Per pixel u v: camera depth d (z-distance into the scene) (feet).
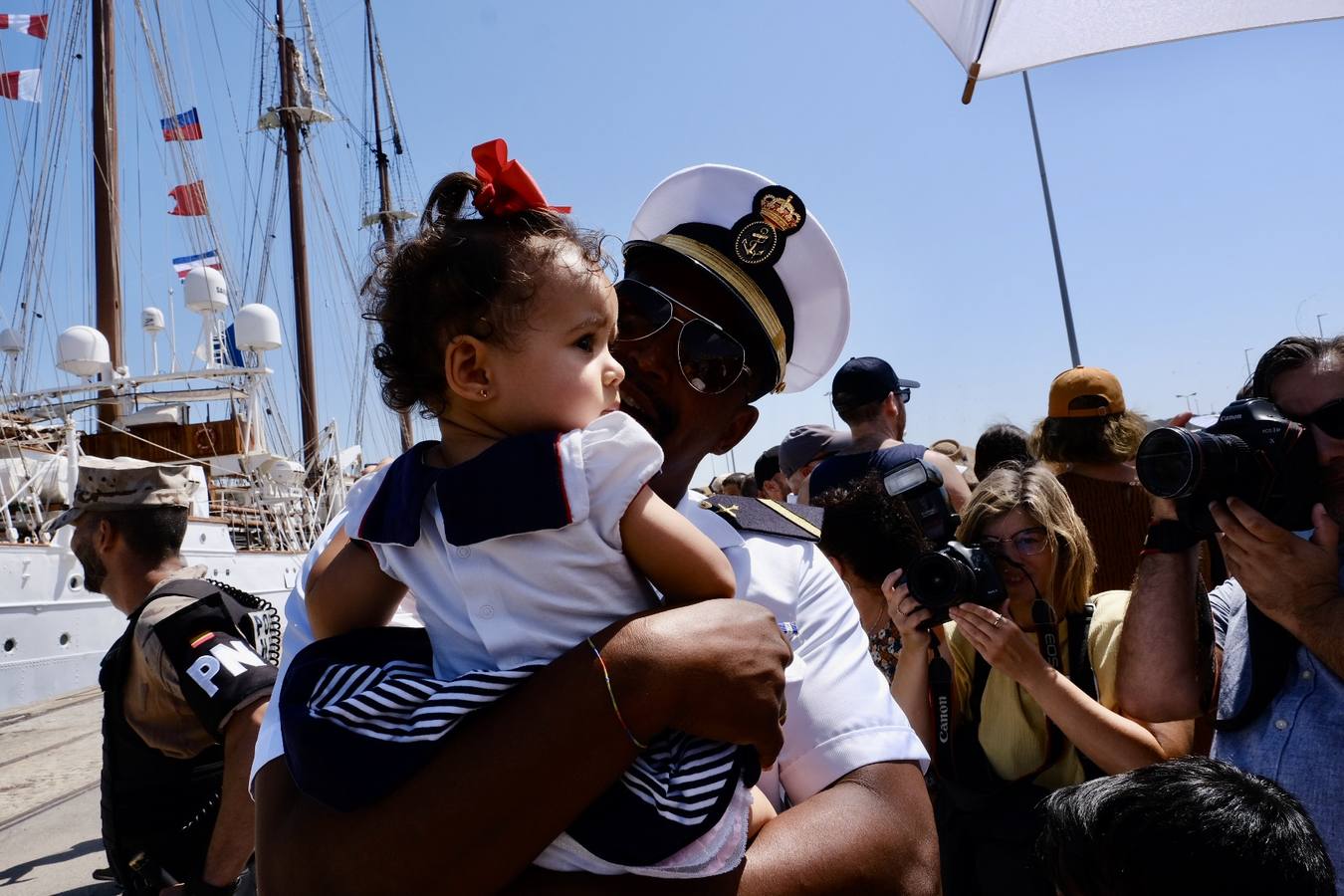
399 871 3.17
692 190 5.93
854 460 13.75
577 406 3.83
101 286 75.41
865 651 5.17
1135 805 4.67
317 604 4.05
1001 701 7.91
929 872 4.30
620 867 3.39
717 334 5.42
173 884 8.41
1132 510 12.01
